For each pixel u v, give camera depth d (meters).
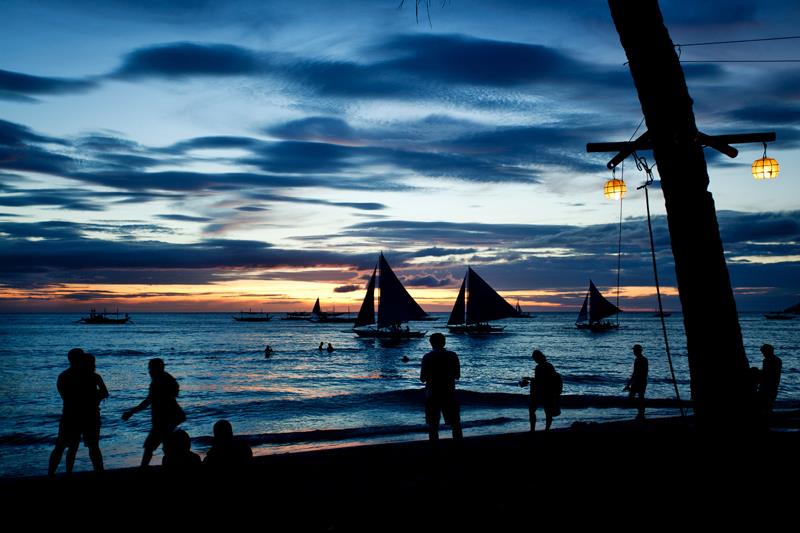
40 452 15.00
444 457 8.98
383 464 8.62
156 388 7.72
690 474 5.73
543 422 17.08
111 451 14.69
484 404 22.36
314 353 64.44
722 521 4.52
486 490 6.61
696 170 4.81
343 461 8.93
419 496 6.52
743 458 4.52
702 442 4.70
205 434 17.75
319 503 6.38
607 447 8.94
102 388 7.85
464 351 65.50
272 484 7.28
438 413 8.90
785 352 56.12
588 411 19.62
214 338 97.19
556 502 5.83
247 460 5.42
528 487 6.59
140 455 14.07
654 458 7.53
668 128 4.83
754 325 156.00
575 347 72.62
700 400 4.69
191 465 5.42
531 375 38.94
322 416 20.95
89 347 72.88
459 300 80.38
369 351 68.50
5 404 26.08
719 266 4.72
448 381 8.91
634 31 4.95
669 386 30.12
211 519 5.15
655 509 5.16
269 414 21.66
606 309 110.88
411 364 50.97
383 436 15.05
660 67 4.86
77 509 6.31
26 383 35.03
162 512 5.49
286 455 9.52
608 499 5.72
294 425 18.95
